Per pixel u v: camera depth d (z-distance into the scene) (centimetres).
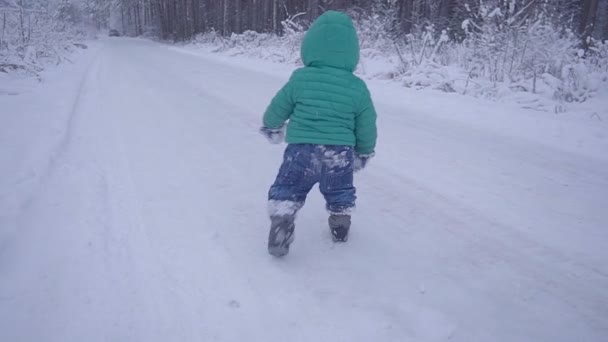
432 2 1703
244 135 493
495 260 246
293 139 227
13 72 831
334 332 185
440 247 259
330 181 232
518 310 204
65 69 1012
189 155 413
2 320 183
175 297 204
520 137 503
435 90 812
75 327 182
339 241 258
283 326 187
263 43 1981
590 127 543
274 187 232
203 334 181
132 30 5912
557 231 282
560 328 192
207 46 2545
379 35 1410
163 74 1048
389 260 243
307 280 222
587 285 225
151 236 258
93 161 379
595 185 363
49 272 218
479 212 307
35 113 520
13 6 1195
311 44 228
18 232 252
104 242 248
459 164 409
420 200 326
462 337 184
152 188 329
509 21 833
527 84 750
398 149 452
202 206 303
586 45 1177
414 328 188
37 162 354
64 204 293
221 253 244
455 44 1177
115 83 842
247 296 207
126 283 212
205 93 770
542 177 379
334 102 222
